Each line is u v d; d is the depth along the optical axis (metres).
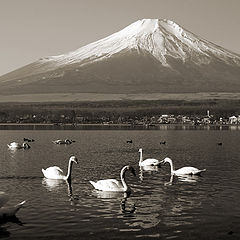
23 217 30.33
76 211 31.75
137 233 27.16
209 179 45.12
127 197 36.22
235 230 27.64
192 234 26.95
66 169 52.84
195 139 104.62
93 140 100.56
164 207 32.91
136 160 62.44
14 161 60.53
